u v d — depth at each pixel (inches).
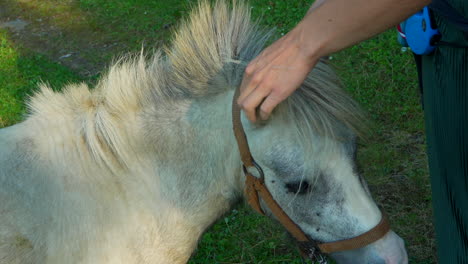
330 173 83.8
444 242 87.2
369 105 194.2
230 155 88.0
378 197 163.5
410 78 205.2
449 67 77.9
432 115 84.7
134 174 89.6
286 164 83.0
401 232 152.7
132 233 89.7
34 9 299.3
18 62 243.4
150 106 90.0
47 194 86.7
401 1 65.7
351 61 213.5
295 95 81.5
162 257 93.0
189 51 88.0
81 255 87.1
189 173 89.8
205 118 87.6
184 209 91.2
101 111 90.3
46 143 89.8
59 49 259.3
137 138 89.4
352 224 85.4
